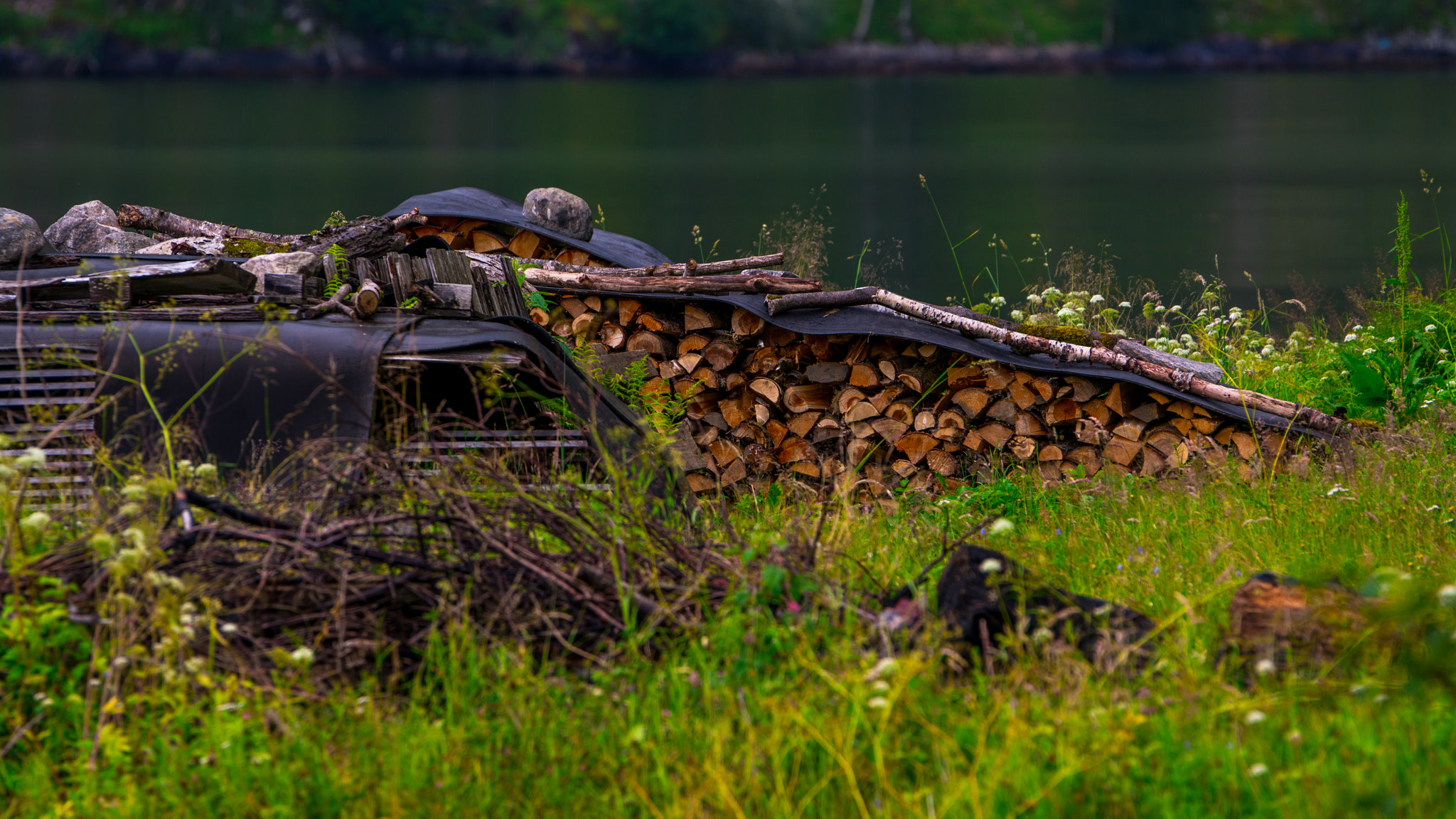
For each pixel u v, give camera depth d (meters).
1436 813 2.58
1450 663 2.59
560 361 5.62
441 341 5.07
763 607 3.51
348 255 6.46
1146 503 5.29
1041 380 6.22
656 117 59.28
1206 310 9.30
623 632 3.45
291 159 38.94
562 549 3.85
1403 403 6.48
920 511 5.84
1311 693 3.05
